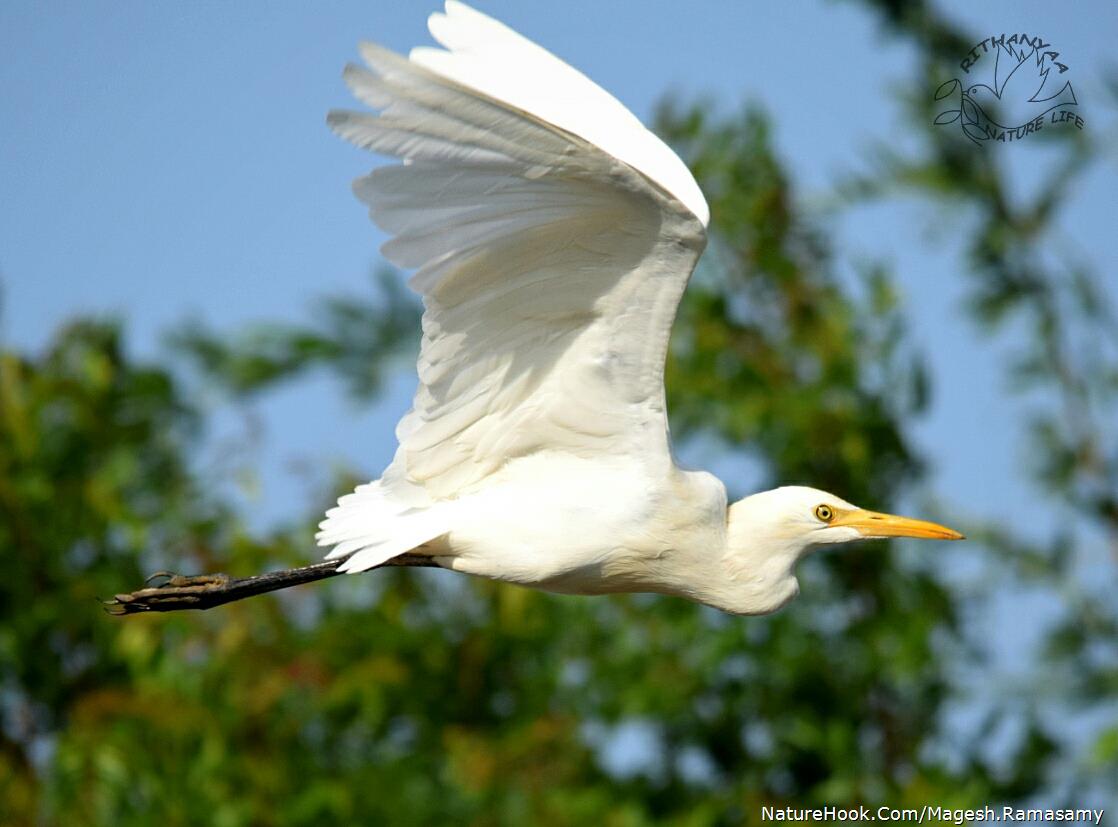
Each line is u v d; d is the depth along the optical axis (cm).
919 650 1253
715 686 1291
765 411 1277
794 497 960
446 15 775
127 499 1324
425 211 786
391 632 1285
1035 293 1548
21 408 1283
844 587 1307
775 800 1254
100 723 1193
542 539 886
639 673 1281
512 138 750
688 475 909
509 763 1248
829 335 1303
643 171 762
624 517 890
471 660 1296
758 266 1334
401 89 720
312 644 1269
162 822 1160
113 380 1366
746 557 939
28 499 1258
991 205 1526
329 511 918
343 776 1245
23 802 1188
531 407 880
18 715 1250
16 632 1227
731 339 1321
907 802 1210
